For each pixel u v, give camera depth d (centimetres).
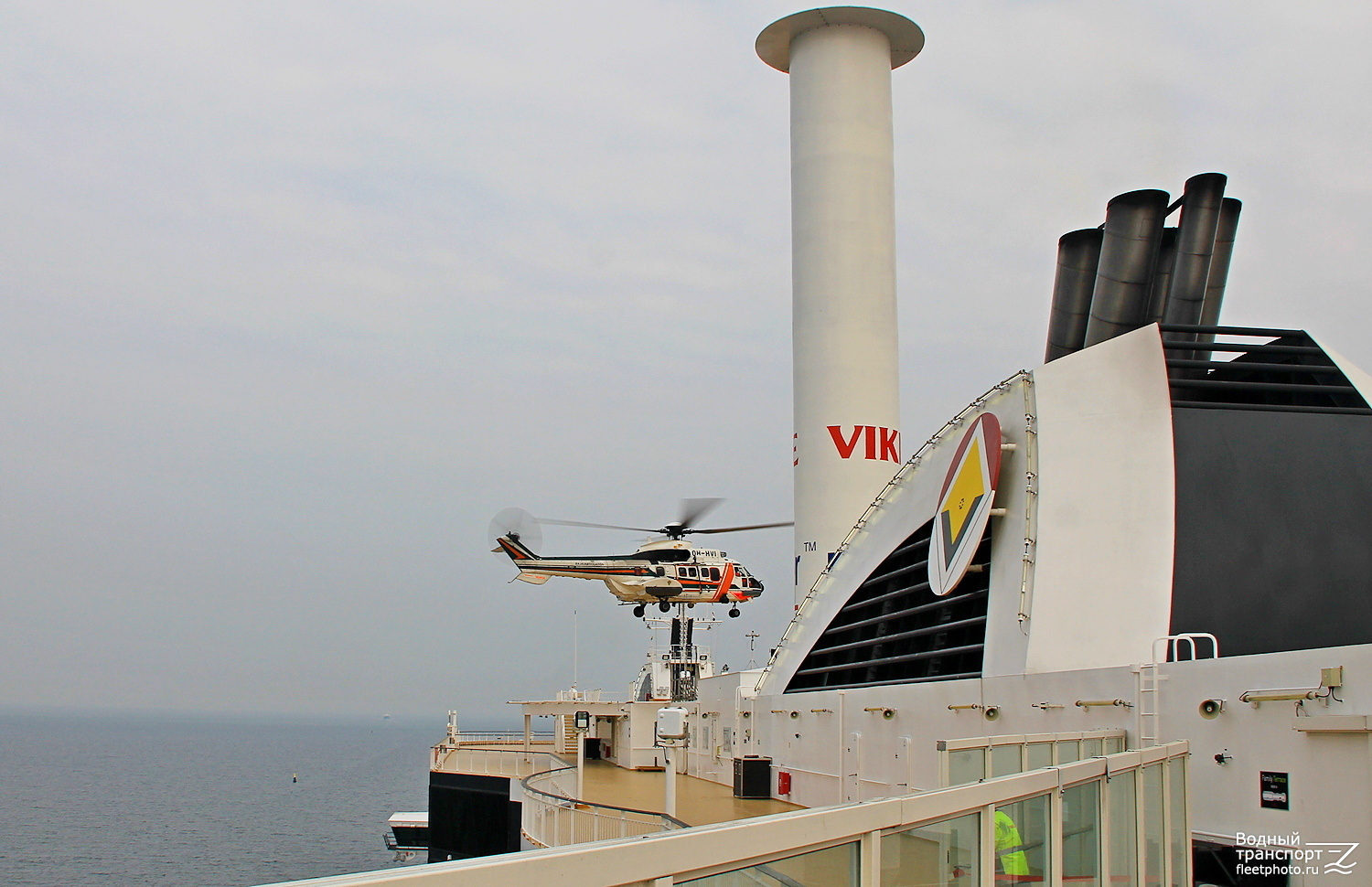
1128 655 2097
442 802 4903
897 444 4328
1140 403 2356
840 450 4238
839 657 3338
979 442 2519
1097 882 992
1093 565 2214
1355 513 2223
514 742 7750
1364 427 2327
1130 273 2914
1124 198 2948
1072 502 2295
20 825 13162
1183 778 1379
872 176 4422
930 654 2602
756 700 3800
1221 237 3172
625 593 6831
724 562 6925
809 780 3169
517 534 7025
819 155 4438
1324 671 1371
